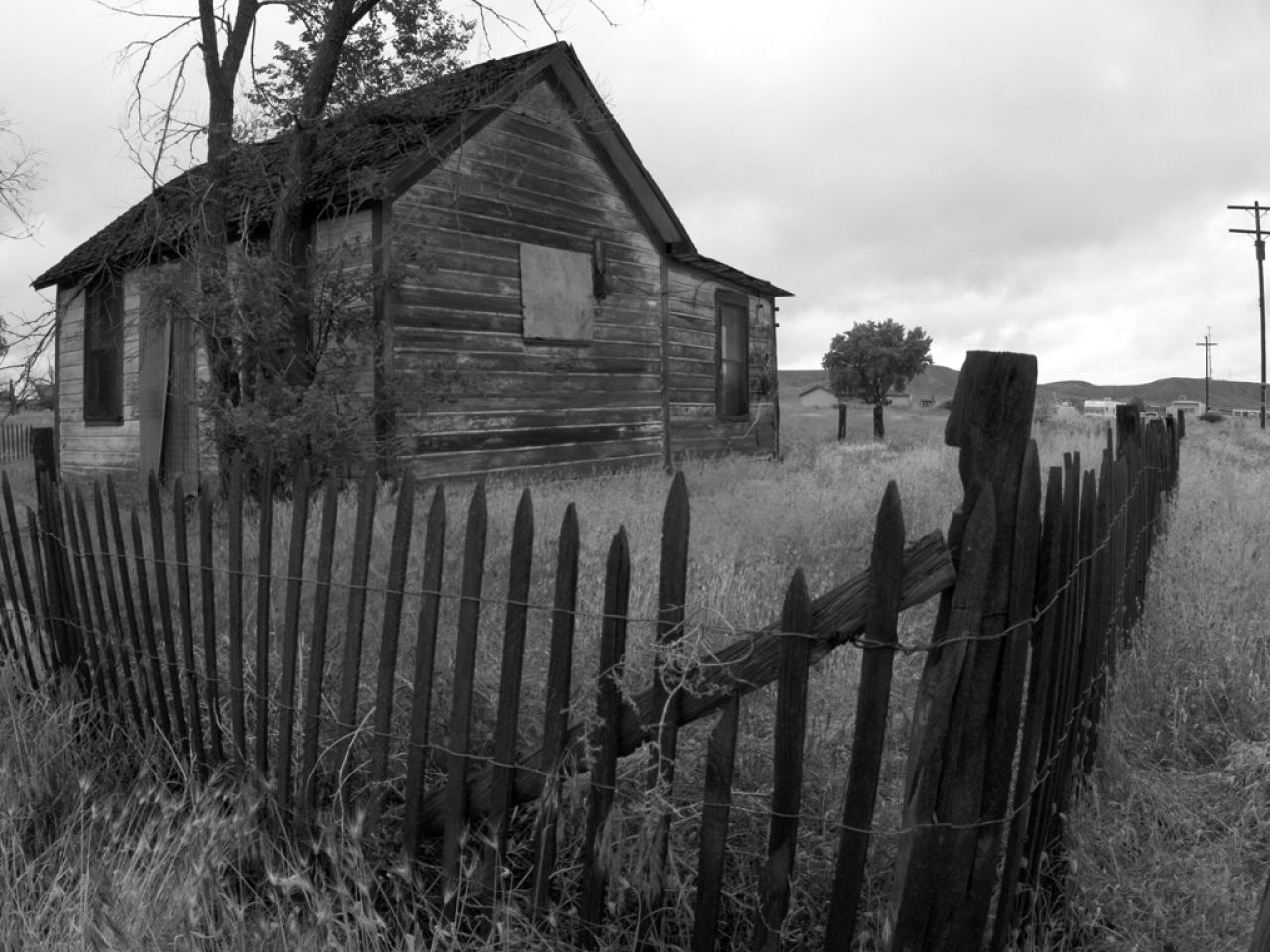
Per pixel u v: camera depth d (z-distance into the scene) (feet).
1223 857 10.69
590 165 47.83
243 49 35.09
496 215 42.34
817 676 13.92
